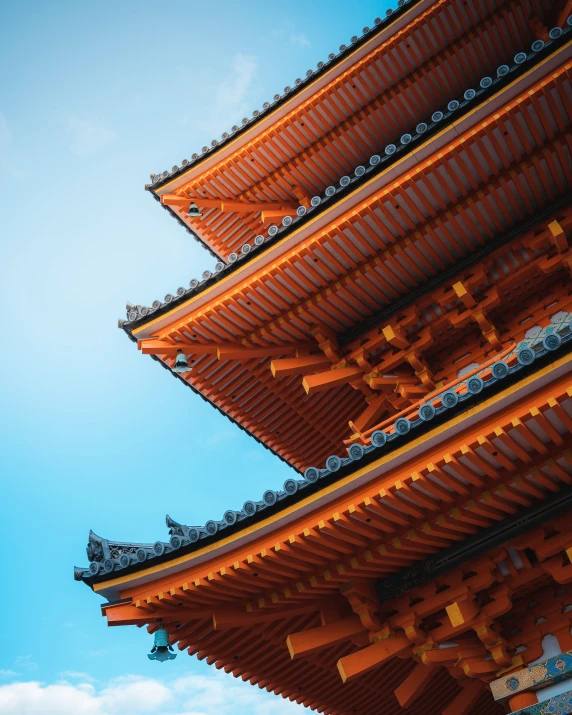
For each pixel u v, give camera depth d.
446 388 13.03
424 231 13.80
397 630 11.41
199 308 13.82
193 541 10.72
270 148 17.17
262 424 16.91
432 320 14.73
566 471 10.41
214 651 12.11
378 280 14.33
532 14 16.33
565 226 13.83
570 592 11.30
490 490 10.51
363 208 13.15
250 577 10.98
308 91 16.53
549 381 9.23
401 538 10.98
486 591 11.38
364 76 16.53
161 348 13.98
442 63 16.58
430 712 14.88
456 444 9.75
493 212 13.86
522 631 11.23
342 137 17.17
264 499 10.43
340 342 15.19
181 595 10.91
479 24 16.30
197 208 17.05
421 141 12.81
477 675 11.09
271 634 12.15
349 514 10.33
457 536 11.23
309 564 11.16
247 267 13.55
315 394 16.17
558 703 10.37
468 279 14.21
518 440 9.91
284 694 13.54
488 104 12.46
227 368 15.45
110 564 10.98
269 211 17.69
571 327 9.16
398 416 12.42
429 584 11.52
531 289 14.41
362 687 14.01
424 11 15.93
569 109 12.62
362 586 11.59
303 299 14.35
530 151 13.20
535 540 10.93
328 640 11.39
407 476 9.97
